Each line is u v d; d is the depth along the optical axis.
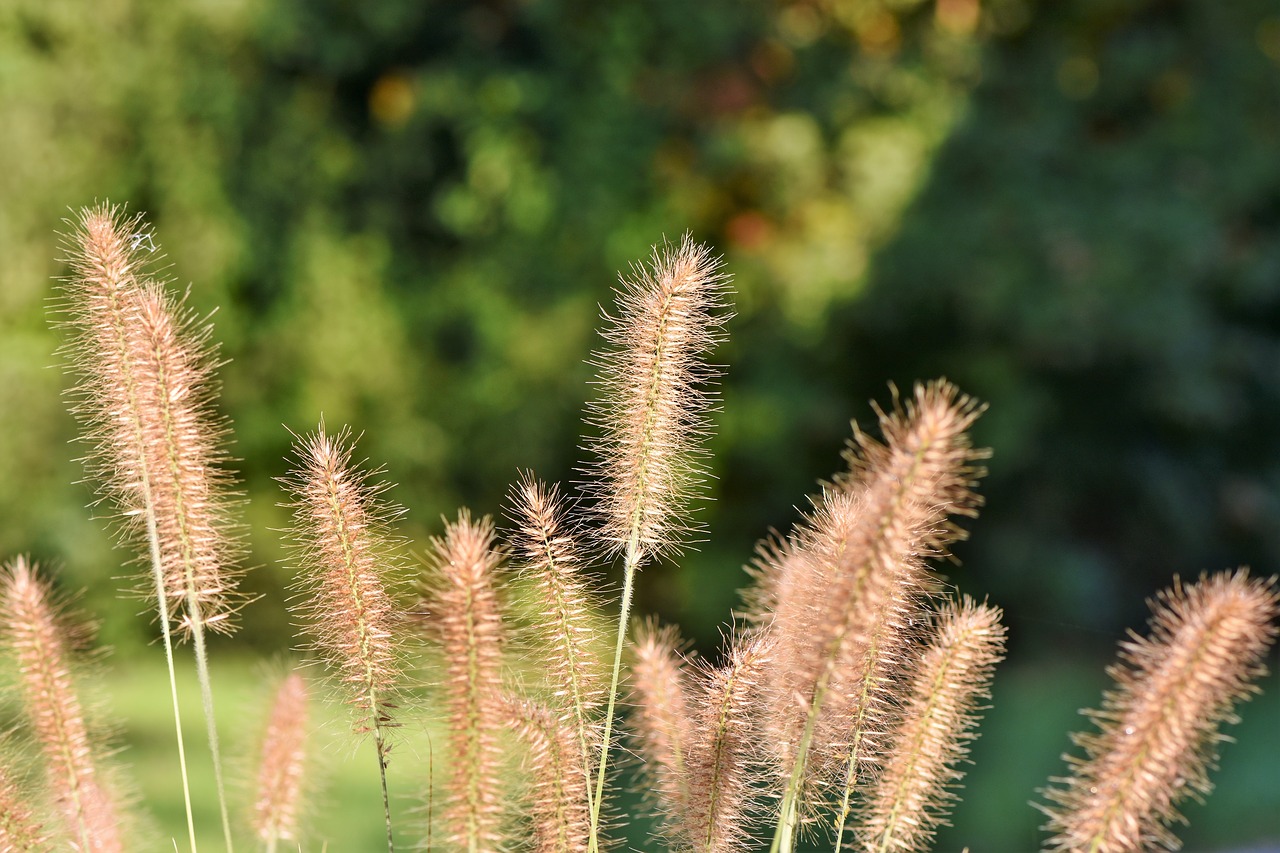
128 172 10.89
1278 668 11.10
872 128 11.37
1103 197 11.33
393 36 11.20
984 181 11.27
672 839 2.43
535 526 2.29
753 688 2.40
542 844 2.24
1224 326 12.41
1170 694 2.04
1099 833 2.07
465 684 2.13
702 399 2.39
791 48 11.48
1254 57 12.05
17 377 10.00
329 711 2.29
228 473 2.45
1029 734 8.74
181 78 10.86
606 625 2.41
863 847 2.37
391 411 11.05
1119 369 11.68
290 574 10.27
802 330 11.27
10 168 10.30
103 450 2.42
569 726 2.27
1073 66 12.14
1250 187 11.79
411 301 11.23
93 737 2.49
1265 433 12.73
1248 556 12.95
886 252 11.17
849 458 2.09
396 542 2.30
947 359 11.44
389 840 2.21
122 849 2.49
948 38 11.65
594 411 2.42
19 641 2.36
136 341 2.35
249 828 2.72
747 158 11.09
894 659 2.32
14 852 2.34
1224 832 7.39
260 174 11.06
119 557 10.03
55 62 10.67
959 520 11.61
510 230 11.16
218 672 9.59
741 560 11.14
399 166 11.27
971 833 6.88
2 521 9.94
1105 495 12.37
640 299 2.42
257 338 11.07
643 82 11.30
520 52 11.56
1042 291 10.92
